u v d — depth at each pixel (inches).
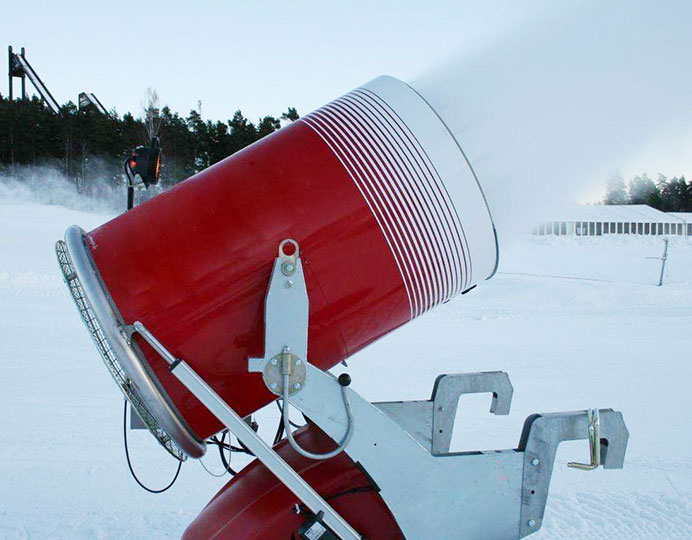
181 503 149.8
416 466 77.3
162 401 76.7
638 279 682.2
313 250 77.4
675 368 283.7
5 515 140.0
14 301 413.4
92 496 151.0
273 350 73.6
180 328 76.2
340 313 80.0
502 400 105.1
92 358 275.1
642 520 141.6
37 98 1819.6
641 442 192.1
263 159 81.1
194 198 80.2
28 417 200.4
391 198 78.7
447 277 82.9
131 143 1707.7
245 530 81.5
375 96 83.6
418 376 263.3
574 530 136.9
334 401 74.8
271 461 73.5
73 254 75.8
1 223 928.9
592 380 262.5
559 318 427.8
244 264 76.6
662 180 2689.5
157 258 76.7
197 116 1815.9
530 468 81.0
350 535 76.5
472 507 79.5
